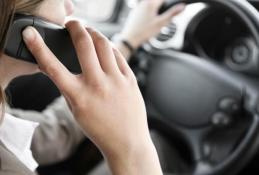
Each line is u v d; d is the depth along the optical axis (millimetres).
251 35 1094
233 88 1101
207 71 1135
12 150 647
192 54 1201
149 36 1215
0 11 565
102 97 627
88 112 623
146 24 1211
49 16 646
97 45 645
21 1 596
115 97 636
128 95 647
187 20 1183
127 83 652
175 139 1237
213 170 1135
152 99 1226
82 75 629
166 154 1222
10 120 677
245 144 1076
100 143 643
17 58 605
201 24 1167
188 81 1165
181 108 1187
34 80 1478
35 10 625
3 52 594
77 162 1362
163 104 1213
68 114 1232
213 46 1167
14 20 593
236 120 1106
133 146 647
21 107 1492
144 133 660
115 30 1679
